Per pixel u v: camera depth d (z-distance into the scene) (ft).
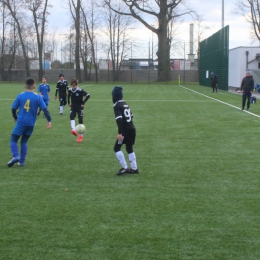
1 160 29.55
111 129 44.62
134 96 98.37
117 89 25.04
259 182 23.77
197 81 211.41
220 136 39.88
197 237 15.97
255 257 14.33
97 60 226.17
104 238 15.87
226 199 20.62
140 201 20.30
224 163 28.55
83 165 28.09
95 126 46.91
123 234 16.25
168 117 55.57
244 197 20.95
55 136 40.19
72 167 27.50
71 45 248.32
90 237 15.96
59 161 29.30
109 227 16.97
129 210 18.99
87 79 213.46
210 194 21.45
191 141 37.17
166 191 21.99
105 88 137.28
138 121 51.26
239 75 133.59
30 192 21.84
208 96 99.40
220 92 116.67
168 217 18.10
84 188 22.59
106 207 19.42
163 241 15.60
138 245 15.25
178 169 26.86
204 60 162.50
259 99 90.02
